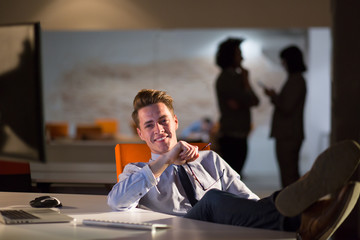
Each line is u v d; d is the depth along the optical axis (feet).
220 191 5.77
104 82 36.76
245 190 7.33
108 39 36.63
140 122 6.89
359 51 13.33
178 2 21.65
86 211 5.87
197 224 5.01
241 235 4.46
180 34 36.37
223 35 36.09
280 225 4.89
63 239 4.33
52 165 17.51
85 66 36.70
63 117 36.68
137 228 4.74
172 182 6.78
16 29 4.75
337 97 13.51
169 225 4.95
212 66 36.37
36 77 4.68
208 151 7.41
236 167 18.75
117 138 22.61
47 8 21.50
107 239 4.32
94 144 20.04
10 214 5.32
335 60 13.48
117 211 5.91
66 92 36.70
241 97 18.35
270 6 21.75
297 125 18.45
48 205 6.04
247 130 18.60
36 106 4.73
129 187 5.92
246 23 21.76
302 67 18.45
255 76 35.50
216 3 21.71
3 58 4.86
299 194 4.63
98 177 16.90
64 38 36.60
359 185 4.56
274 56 35.37
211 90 36.42
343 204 4.49
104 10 21.62
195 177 6.88
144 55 36.63
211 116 36.40
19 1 21.43
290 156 18.53
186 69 36.50
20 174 9.26
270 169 34.55
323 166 4.58
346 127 13.47
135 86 36.73
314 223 4.67
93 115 36.76
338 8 13.38
